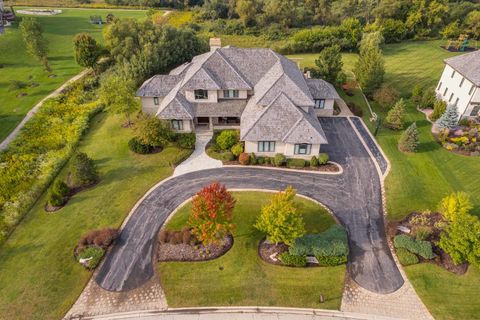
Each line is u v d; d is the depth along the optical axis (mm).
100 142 48812
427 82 66438
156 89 52312
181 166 43531
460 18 97250
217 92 50094
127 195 38906
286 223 29031
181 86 48656
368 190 39625
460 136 48594
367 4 101875
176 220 35406
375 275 30156
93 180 40906
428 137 49562
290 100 44125
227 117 51594
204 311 27422
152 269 30562
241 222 35031
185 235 32656
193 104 50094
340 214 36281
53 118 53688
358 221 35531
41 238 33656
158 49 65312
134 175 42000
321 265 30750
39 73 70125
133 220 35625
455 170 42844
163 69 66562
